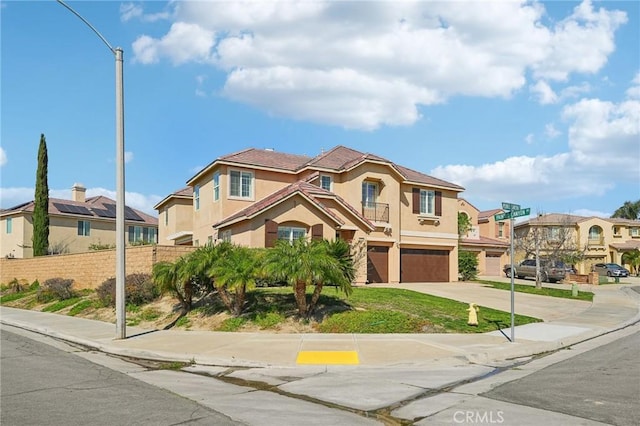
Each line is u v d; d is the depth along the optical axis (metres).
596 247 55.81
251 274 15.60
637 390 8.45
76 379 9.42
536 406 7.52
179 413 7.15
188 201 34.22
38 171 36.06
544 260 37.19
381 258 30.69
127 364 11.20
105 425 6.57
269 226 23.47
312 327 14.95
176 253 21.16
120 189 14.10
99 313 19.02
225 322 15.41
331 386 9.03
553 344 13.08
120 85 14.15
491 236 49.62
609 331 15.91
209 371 10.49
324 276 15.13
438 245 33.75
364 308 16.72
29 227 40.81
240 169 27.41
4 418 6.88
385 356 11.56
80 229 44.03
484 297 24.02
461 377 9.70
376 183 31.03
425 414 7.20
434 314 16.67
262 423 6.72
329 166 29.14
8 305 25.33
